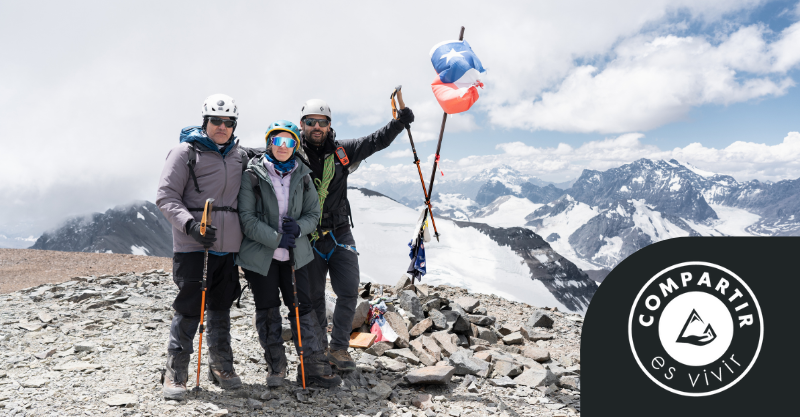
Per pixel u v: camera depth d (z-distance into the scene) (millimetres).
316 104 4480
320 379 4457
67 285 8570
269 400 4152
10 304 6988
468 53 5453
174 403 3787
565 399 4848
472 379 5215
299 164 4332
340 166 4688
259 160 4258
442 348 6199
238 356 5203
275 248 4086
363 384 4789
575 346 7469
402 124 5000
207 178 3979
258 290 4320
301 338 4395
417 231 5699
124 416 3510
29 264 17703
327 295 6875
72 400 3729
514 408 4504
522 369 5723
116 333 5766
